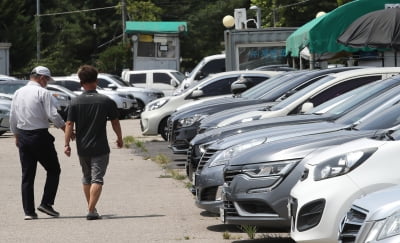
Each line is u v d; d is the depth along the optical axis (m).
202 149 24.52
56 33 150.62
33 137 23.27
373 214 11.95
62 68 137.25
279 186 17.80
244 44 65.00
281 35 64.81
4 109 54.94
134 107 73.25
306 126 20.83
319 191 15.22
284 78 34.69
